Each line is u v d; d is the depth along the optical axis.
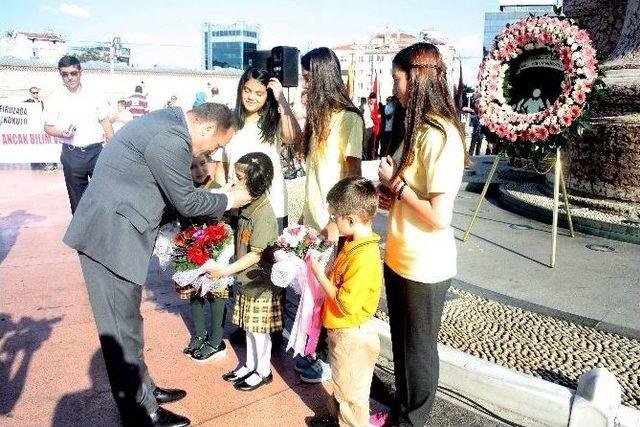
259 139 3.38
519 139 5.07
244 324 3.04
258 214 2.97
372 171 9.57
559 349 3.36
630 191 6.19
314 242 2.59
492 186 8.55
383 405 2.90
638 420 2.38
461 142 2.15
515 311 3.97
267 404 2.91
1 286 4.59
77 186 5.63
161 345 3.60
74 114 5.32
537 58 5.07
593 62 4.68
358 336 2.43
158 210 2.54
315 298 2.62
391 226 2.41
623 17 7.38
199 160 3.73
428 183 2.15
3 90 21.31
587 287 4.35
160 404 2.88
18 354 3.41
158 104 26.47
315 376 3.13
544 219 6.57
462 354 3.02
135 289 2.54
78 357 3.39
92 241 2.45
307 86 2.94
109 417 2.77
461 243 5.63
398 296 2.39
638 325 3.63
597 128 6.42
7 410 2.80
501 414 2.75
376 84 15.09
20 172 10.91
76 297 4.37
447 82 2.22
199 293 3.31
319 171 2.97
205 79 28.41
